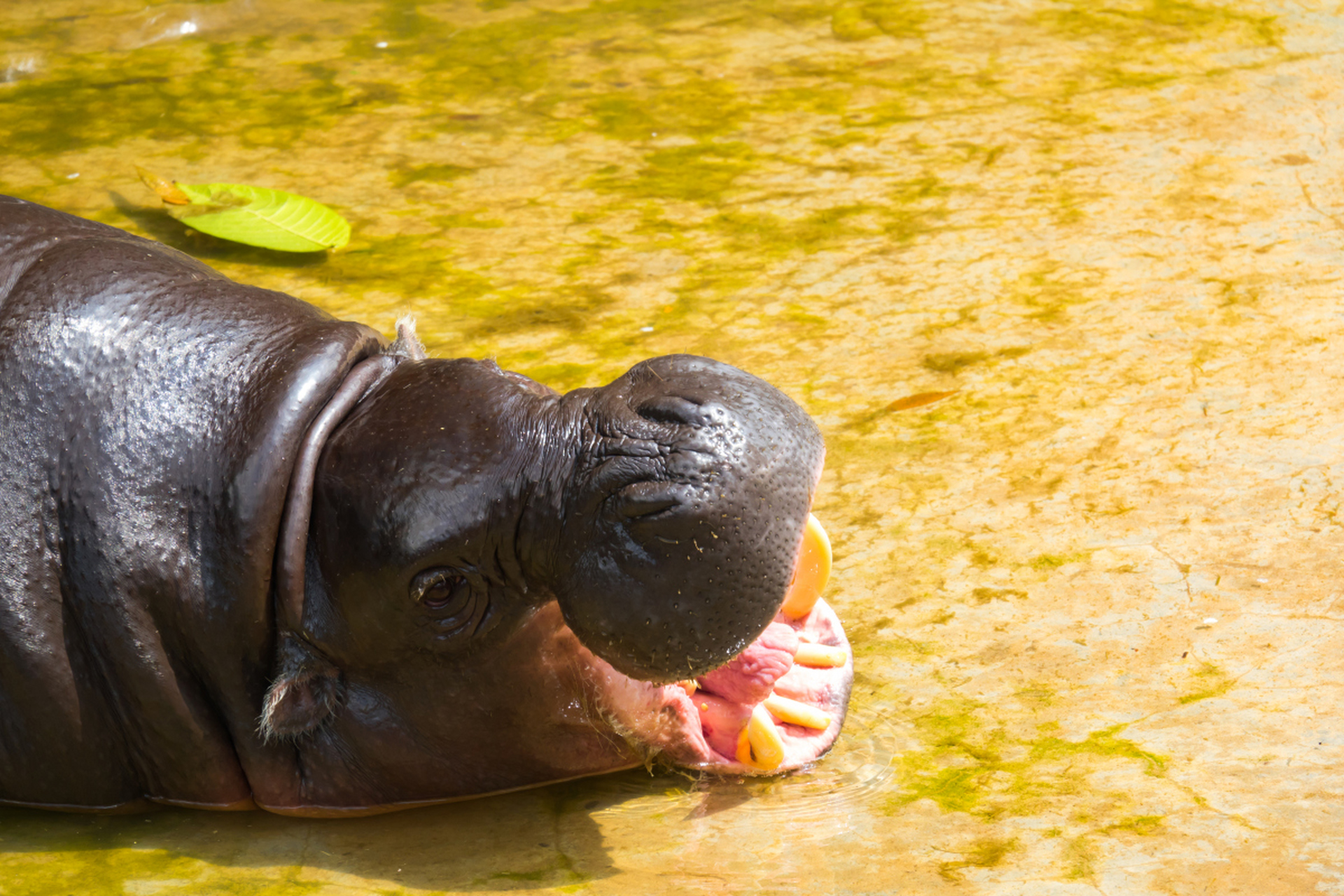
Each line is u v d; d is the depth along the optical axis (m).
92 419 11.38
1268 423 16.06
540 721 11.56
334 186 24.34
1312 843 10.01
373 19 33.12
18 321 11.70
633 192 23.91
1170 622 12.98
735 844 10.76
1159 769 11.05
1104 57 29.12
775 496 10.09
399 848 11.24
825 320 19.36
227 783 11.85
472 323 19.47
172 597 11.20
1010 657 12.73
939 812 10.80
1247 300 19.06
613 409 10.50
